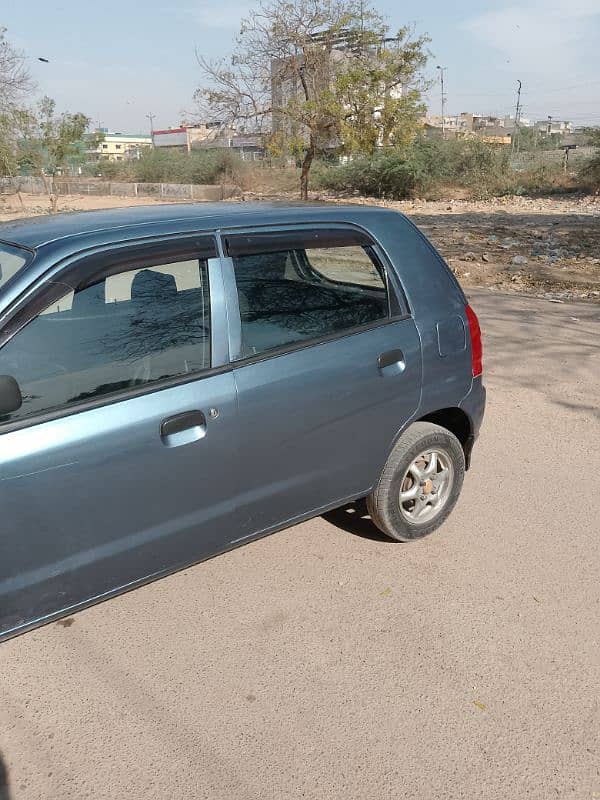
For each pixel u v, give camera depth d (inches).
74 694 111.8
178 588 138.1
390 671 117.0
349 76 796.0
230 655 120.3
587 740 104.2
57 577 105.1
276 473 125.2
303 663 118.6
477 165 1646.2
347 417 131.6
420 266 145.6
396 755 101.2
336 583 140.0
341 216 137.3
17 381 100.4
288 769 98.7
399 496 146.3
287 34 821.2
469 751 102.0
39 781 96.9
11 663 118.4
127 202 1622.8
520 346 298.4
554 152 2025.1
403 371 138.4
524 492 177.5
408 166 1521.9
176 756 100.8
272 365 121.6
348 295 134.2
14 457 98.0
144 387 110.0
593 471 188.9
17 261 106.4
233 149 2089.1
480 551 151.6
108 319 109.1
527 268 508.4
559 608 133.4
